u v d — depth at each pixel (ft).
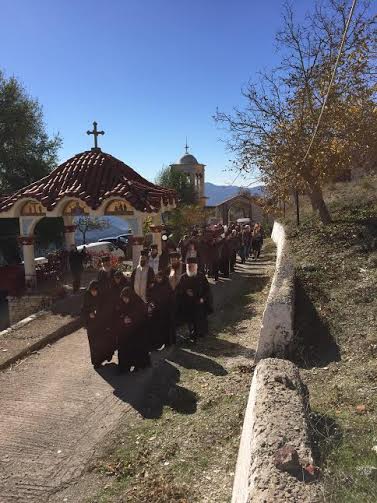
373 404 17.60
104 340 27.14
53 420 21.15
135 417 21.27
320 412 17.15
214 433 18.76
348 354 23.35
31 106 87.30
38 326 35.17
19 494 16.06
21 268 53.98
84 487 16.37
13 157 85.51
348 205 55.26
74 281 47.44
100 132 50.96
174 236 100.73
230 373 25.17
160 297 29.45
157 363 27.58
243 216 155.53
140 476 16.74
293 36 48.57
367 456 13.08
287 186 50.37
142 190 45.85
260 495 10.12
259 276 56.34
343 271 33.45
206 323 32.17
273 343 25.29
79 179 47.26
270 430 12.59
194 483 15.87
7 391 24.41
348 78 46.60
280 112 50.47
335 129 47.57
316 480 10.65
